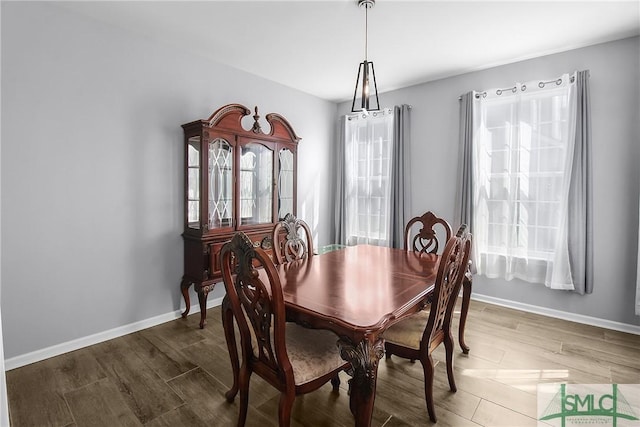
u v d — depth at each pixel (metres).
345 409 1.79
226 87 3.29
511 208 3.16
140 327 2.76
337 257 2.47
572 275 2.88
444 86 3.62
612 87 2.72
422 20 2.41
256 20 2.43
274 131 3.35
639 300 2.54
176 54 2.89
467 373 2.11
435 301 1.58
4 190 2.09
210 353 2.37
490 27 2.51
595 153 2.80
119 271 2.63
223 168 2.93
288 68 3.38
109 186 2.54
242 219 3.10
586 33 2.59
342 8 2.27
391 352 1.77
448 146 3.62
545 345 2.49
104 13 2.35
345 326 1.28
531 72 3.09
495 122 3.27
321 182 4.47
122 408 1.77
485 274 3.39
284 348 1.36
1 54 2.04
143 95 2.70
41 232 2.24
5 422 1.00
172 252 2.96
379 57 3.08
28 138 2.16
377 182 4.15
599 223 2.81
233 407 1.79
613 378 2.05
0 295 2.10
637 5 2.20
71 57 2.32
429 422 1.67
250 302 1.44
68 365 2.19
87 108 2.40
